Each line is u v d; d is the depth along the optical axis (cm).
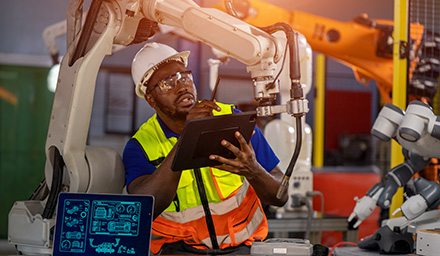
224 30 172
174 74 208
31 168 756
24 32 749
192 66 764
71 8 198
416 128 197
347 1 854
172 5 185
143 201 163
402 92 279
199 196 213
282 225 320
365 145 895
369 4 872
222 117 170
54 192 193
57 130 192
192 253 212
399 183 219
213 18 176
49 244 192
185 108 207
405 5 279
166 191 197
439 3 301
